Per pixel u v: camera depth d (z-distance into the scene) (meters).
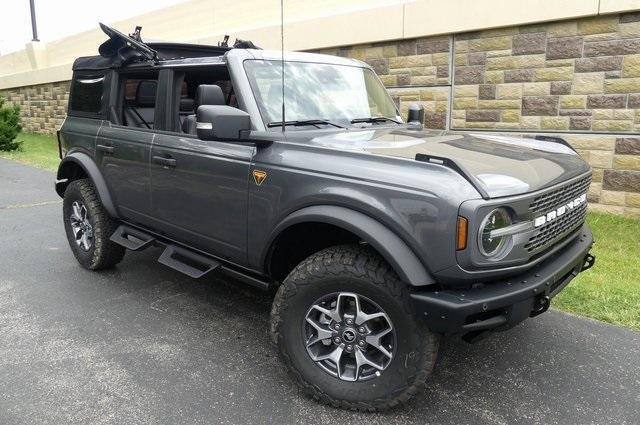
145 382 3.16
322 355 2.96
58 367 3.31
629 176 6.36
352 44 8.65
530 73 6.90
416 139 3.32
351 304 2.87
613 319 4.02
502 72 7.14
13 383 3.13
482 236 2.44
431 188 2.48
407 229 2.53
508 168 2.78
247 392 3.07
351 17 8.54
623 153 6.36
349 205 2.70
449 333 2.50
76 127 4.96
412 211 2.51
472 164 2.73
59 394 3.02
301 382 2.98
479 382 3.20
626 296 4.38
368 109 4.01
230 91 3.76
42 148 15.41
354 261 2.74
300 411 2.90
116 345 3.60
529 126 7.01
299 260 3.44
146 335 3.76
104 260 4.85
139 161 4.11
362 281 2.70
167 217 3.96
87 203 4.74
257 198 3.17
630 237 5.87
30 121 19.94
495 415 2.88
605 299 4.33
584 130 6.59
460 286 2.53
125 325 3.91
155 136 3.99
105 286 4.67
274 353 3.53
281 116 3.41
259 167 3.14
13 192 9.05
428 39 7.77
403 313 2.63
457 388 3.14
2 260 5.37
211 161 3.45
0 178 10.43
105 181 4.60
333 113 3.71
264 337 3.76
